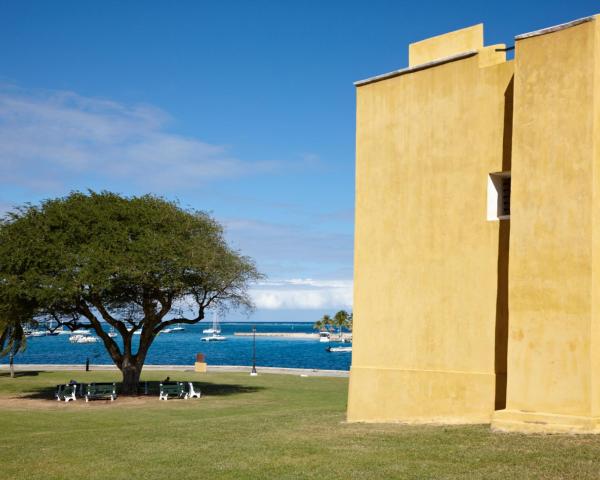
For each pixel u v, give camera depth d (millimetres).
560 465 10883
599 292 13641
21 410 27422
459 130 16859
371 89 18906
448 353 16656
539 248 14156
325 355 133000
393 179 18172
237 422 19859
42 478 12289
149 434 17453
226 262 33906
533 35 14664
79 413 26312
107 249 31297
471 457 11883
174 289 32938
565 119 14031
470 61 16781
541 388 13914
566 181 13906
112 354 34719
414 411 17156
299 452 13414
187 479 11578
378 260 18328
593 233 13508
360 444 13930
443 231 16984
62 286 30203
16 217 32469
